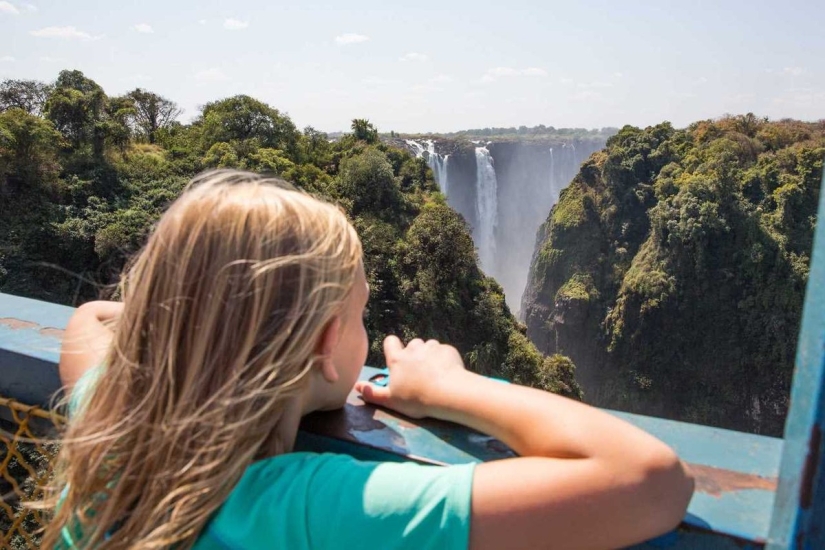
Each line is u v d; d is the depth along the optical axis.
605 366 70.38
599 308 71.38
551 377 48.94
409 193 54.53
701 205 62.59
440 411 1.16
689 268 64.38
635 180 73.06
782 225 62.22
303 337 0.97
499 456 1.11
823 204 0.63
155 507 0.95
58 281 41.91
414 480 0.94
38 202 43.69
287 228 1.00
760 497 0.97
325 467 1.00
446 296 45.12
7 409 1.61
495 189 91.50
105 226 42.22
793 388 0.69
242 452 0.95
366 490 0.94
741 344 63.41
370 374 1.46
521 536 0.89
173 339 0.96
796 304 60.72
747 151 71.25
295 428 1.08
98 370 1.17
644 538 0.90
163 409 0.96
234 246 0.97
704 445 1.11
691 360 65.75
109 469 1.00
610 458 0.90
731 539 0.90
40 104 61.75
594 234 73.88
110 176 47.12
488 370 45.50
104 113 53.22
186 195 1.06
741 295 63.16
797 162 63.88
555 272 74.62
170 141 59.47
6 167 43.03
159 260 1.01
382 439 1.17
